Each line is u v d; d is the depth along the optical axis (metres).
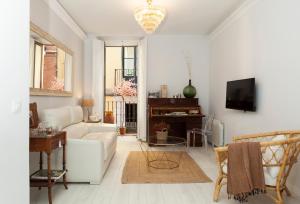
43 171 2.93
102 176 3.43
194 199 2.79
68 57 4.97
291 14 2.88
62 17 4.58
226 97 4.87
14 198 1.84
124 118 8.16
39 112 3.45
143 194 2.92
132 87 7.91
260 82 3.65
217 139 5.41
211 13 4.77
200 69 6.52
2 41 1.69
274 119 3.24
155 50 6.47
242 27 4.33
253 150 2.41
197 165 4.20
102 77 6.56
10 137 1.78
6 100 1.74
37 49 3.49
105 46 7.18
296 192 2.83
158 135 4.39
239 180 2.39
